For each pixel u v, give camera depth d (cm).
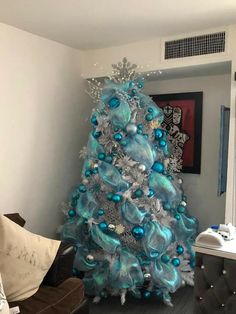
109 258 267
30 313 195
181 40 291
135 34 293
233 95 265
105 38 304
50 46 311
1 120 273
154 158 277
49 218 323
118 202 268
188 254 299
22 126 290
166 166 294
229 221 268
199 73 316
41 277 223
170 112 340
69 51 333
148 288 280
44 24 269
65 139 335
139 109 283
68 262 240
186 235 299
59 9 237
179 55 293
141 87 295
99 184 282
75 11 240
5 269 212
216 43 274
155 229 265
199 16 248
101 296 283
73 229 292
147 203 274
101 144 284
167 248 277
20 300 209
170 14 244
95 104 358
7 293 210
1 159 275
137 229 263
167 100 342
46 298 212
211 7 230
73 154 345
